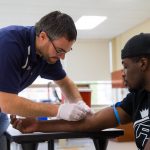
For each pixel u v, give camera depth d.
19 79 1.32
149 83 1.12
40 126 1.28
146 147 1.05
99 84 6.89
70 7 4.61
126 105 1.32
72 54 6.83
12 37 1.29
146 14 5.11
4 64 1.23
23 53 1.32
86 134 1.26
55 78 1.71
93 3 4.45
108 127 1.33
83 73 6.87
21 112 1.24
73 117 1.29
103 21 5.52
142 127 1.16
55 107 1.31
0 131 1.43
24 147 1.17
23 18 5.13
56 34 1.29
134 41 1.12
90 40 6.95
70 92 1.76
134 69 1.12
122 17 5.28
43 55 1.40
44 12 4.82
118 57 6.73
